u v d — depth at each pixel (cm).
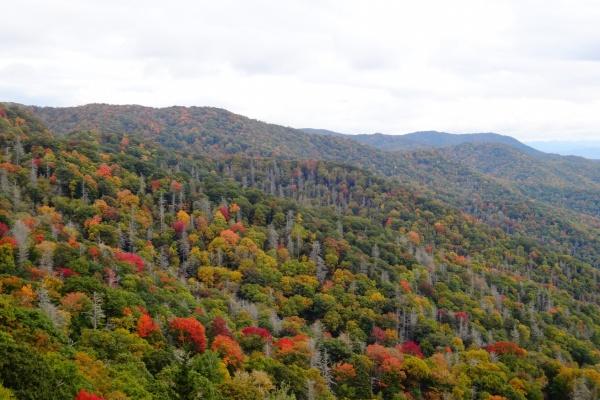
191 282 10338
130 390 4559
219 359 6162
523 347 10694
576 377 8619
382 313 10781
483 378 8081
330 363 7962
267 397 5750
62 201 11081
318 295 10800
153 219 12800
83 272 7269
